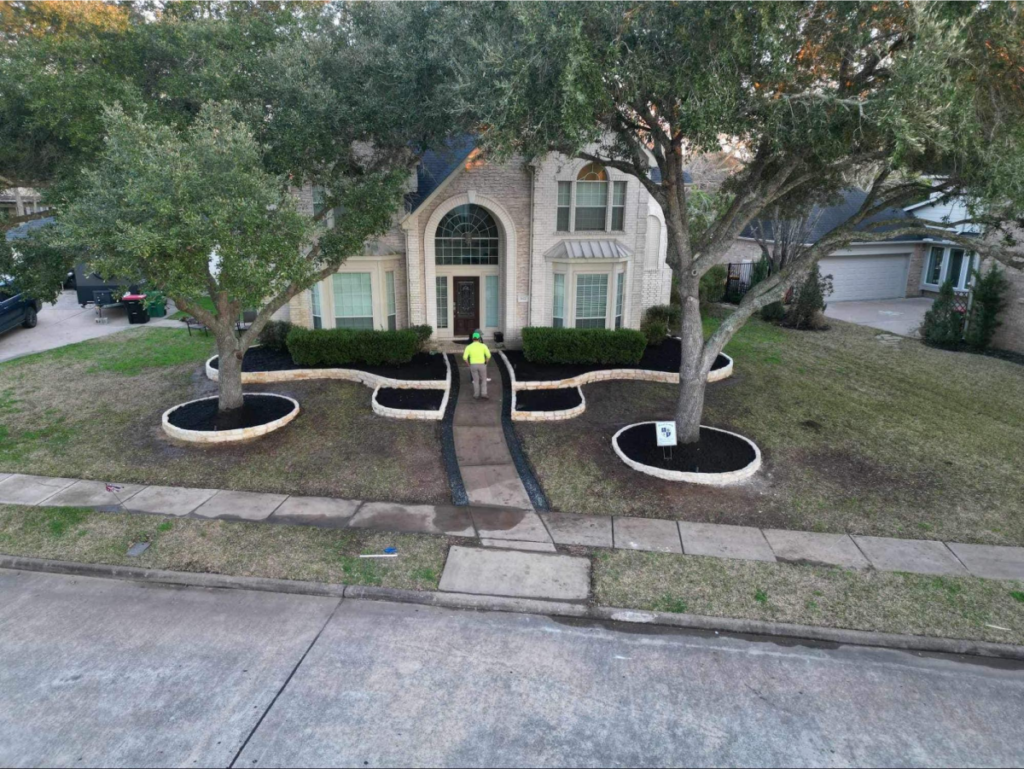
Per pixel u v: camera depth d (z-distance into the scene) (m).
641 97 10.16
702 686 6.73
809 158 11.71
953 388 16.36
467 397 15.29
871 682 6.83
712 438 12.64
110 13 14.62
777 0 8.72
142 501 10.42
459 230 19.06
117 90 10.99
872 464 12.00
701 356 11.96
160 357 18.33
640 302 19.50
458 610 7.97
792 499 10.70
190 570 8.59
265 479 11.26
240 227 10.27
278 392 15.59
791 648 7.37
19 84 10.64
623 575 8.59
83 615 7.74
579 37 8.94
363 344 17.08
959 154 9.55
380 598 8.17
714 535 9.64
